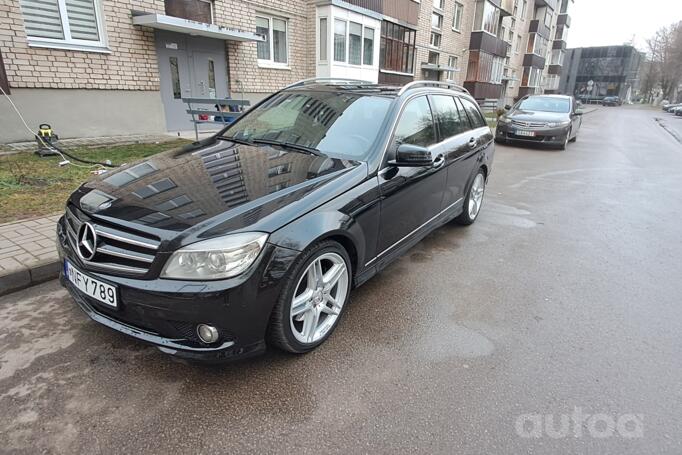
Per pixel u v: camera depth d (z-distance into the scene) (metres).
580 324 3.12
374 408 2.21
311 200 2.48
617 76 84.56
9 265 3.18
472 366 2.59
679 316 3.28
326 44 13.27
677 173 9.48
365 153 3.10
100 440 1.92
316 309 2.63
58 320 2.82
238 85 11.41
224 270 2.06
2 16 7.00
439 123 4.15
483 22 24.45
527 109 13.77
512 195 7.13
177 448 1.91
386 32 17.17
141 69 9.09
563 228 5.38
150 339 2.16
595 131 20.34
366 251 3.00
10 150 6.95
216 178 2.63
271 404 2.20
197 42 10.18
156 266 2.07
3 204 4.50
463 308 3.29
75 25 8.02
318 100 3.75
